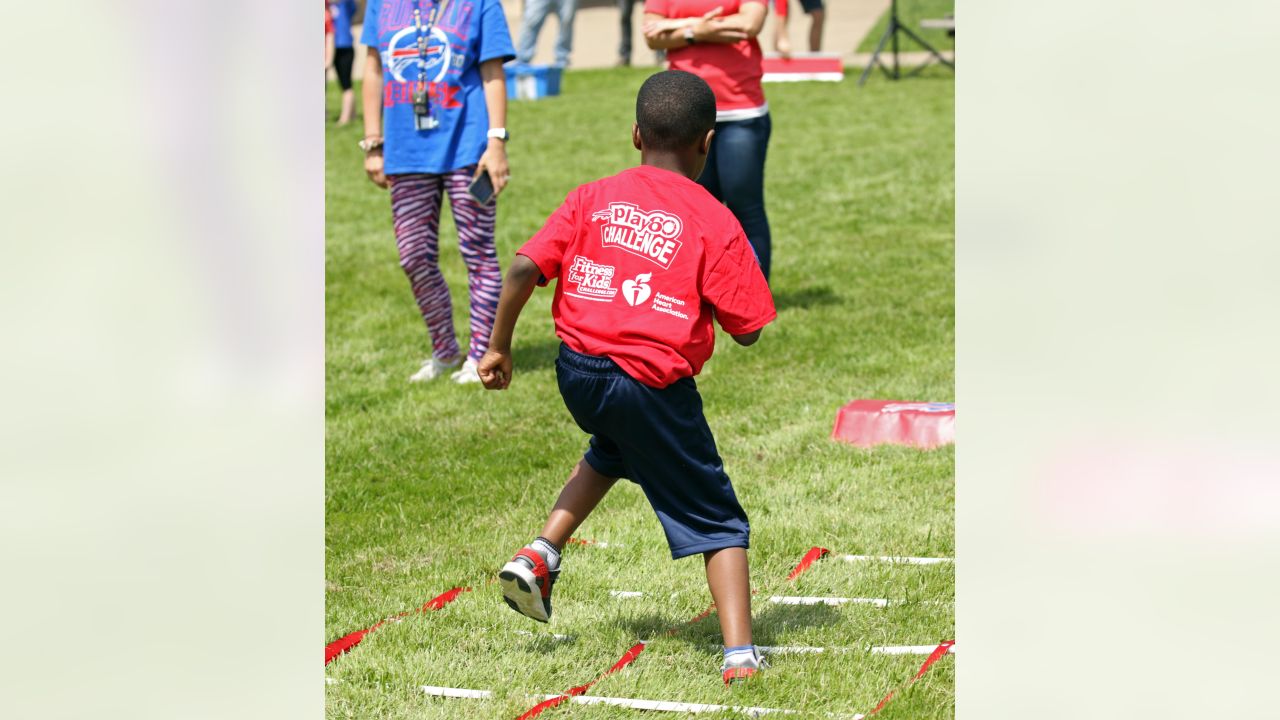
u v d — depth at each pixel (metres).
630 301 3.64
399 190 7.41
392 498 5.64
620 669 3.79
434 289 7.62
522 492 5.64
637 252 3.68
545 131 17.16
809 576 4.45
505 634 4.12
